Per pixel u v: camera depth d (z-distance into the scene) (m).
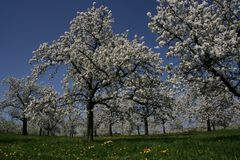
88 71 32.66
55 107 33.78
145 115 33.97
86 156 17.89
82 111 34.09
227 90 24.47
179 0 23.72
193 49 22.20
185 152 16.58
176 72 23.17
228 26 23.39
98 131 110.00
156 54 32.50
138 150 18.77
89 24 37.78
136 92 31.81
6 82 78.50
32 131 119.69
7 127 114.88
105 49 33.56
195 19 23.12
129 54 31.72
